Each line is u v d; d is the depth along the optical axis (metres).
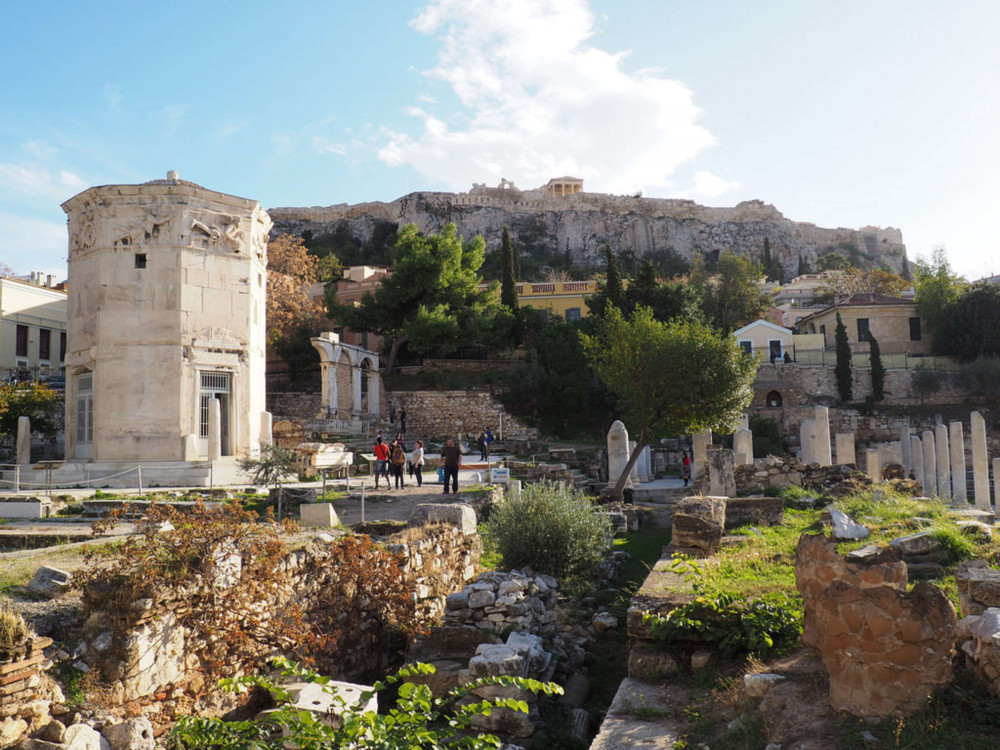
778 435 44.97
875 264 154.50
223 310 26.44
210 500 20.17
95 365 25.19
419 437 44.00
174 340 25.20
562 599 11.63
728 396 24.06
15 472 24.97
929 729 4.91
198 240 26.02
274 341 52.03
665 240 141.88
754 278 77.81
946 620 5.21
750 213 151.38
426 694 5.12
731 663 7.09
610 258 56.03
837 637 5.41
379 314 54.66
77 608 7.44
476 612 9.81
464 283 56.25
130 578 7.48
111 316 25.20
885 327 61.25
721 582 8.50
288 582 9.19
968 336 57.72
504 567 12.79
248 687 8.23
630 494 25.73
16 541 13.94
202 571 8.12
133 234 25.41
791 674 6.19
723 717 5.98
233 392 26.67
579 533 12.80
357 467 29.55
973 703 5.11
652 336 24.64
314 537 11.21
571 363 50.97
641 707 6.49
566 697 8.27
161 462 24.62
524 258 119.00
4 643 5.82
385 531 14.29
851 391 55.09
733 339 24.55
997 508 22.11
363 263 108.69
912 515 12.79
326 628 9.73
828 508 12.79
